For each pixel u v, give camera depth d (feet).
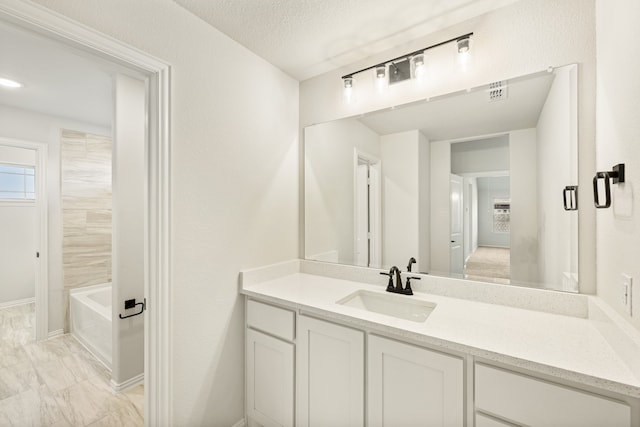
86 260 10.30
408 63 5.43
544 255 4.27
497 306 4.47
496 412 3.06
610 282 3.34
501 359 2.99
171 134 4.31
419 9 4.62
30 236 12.51
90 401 6.31
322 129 6.56
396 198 5.63
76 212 10.15
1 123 8.95
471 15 4.77
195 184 4.67
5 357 8.19
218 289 5.07
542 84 4.27
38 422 5.66
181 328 4.50
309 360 4.57
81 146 10.38
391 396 3.76
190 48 4.60
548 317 3.98
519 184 4.48
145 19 4.03
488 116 4.73
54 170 9.79
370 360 3.93
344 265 6.17
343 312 4.19
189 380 4.62
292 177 6.75
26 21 3.01
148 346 4.29
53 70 6.97
